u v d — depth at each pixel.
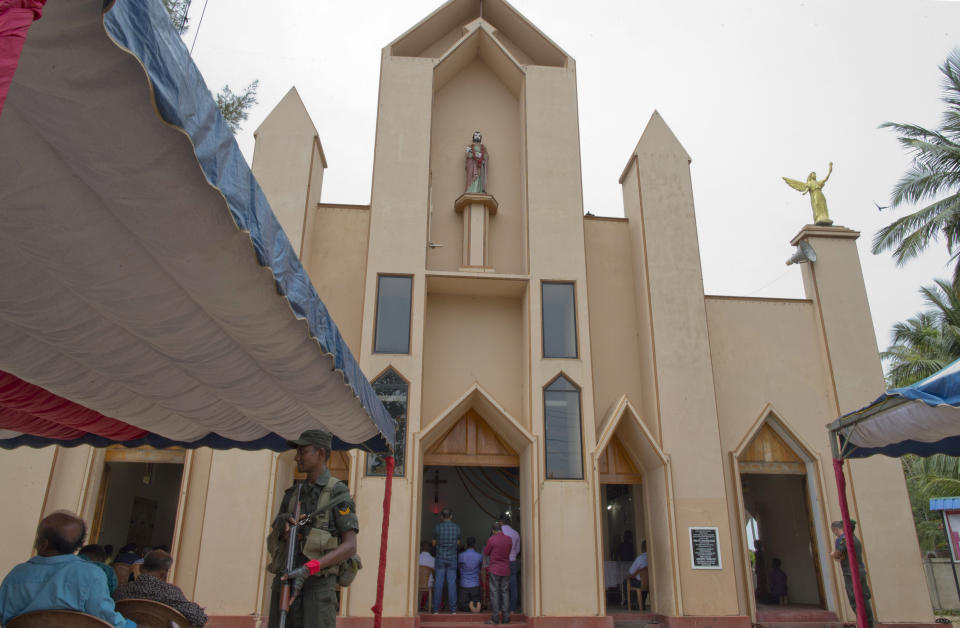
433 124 17.58
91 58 2.07
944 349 25.47
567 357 14.96
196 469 13.72
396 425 13.88
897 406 7.77
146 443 8.02
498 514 19.55
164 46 2.25
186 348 4.65
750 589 14.34
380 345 14.52
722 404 15.91
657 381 15.10
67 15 1.90
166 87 2.23
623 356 16.14
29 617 3.91
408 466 13.57
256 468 13.41
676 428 14.77
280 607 3.78
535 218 15.91
